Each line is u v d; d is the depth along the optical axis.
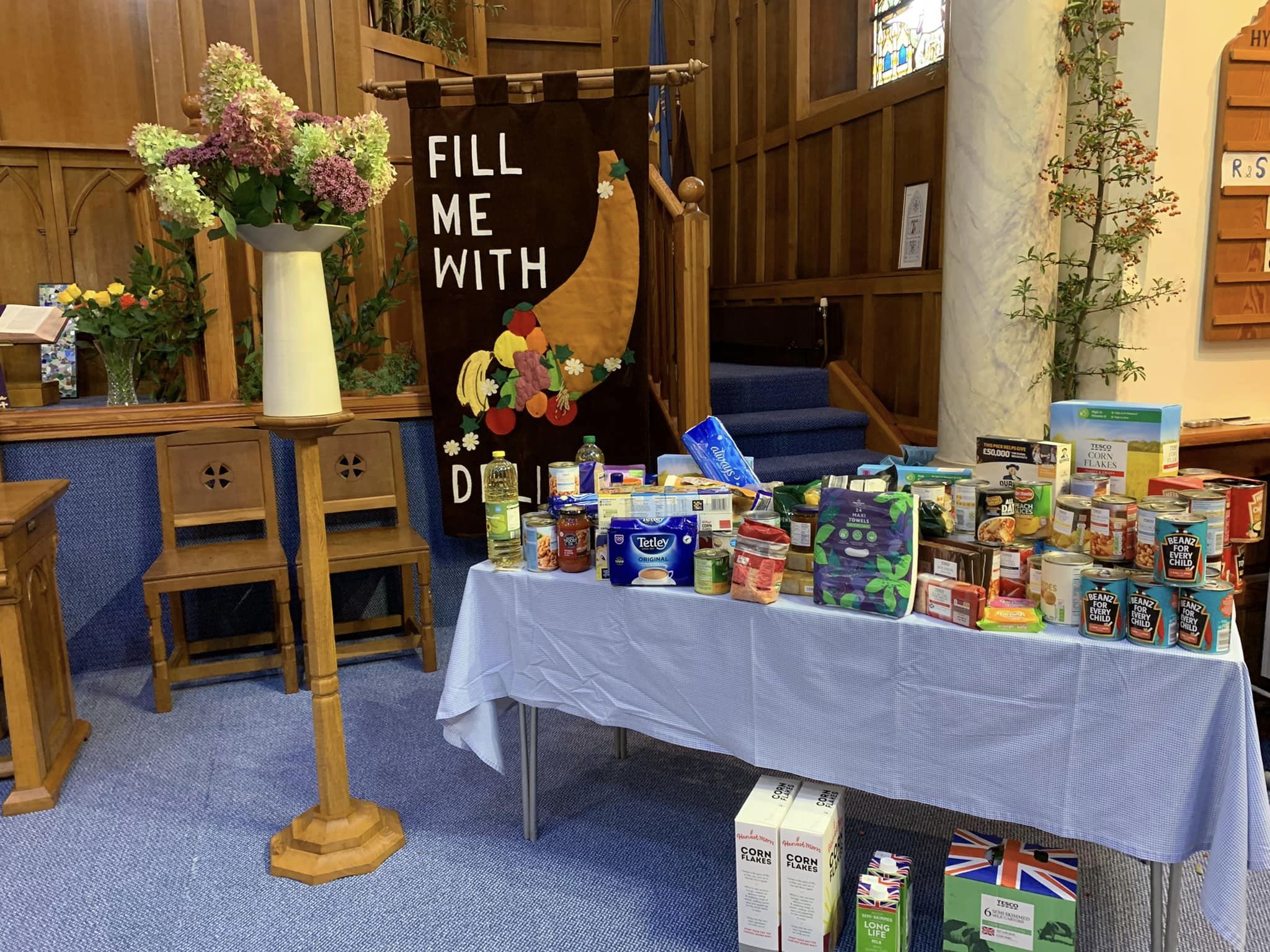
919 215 4.51
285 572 3.26
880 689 1.83
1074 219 3.55
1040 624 1.71
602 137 3.33
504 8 6.04
